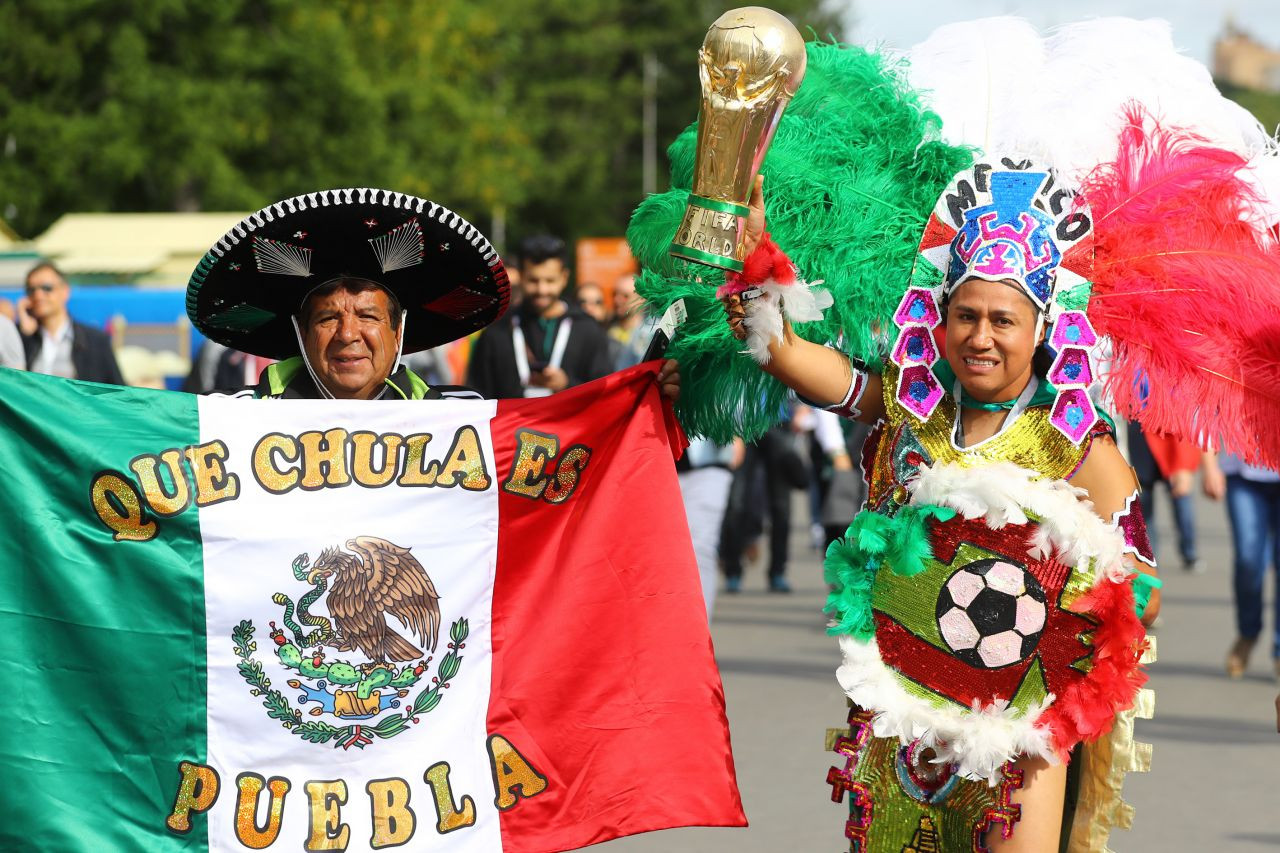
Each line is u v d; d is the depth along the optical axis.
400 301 5.47
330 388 5.16
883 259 4.96
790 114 5.12
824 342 5.04
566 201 75.06
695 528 9.73
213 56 34.12
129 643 4.79
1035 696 4.52
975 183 4.56
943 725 4.50
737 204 4.57
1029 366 4.55
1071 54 5.22
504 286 5.38
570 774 4.95
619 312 15.33
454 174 42.25
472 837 4.88
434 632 4.96
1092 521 4.45
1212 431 4.82
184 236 26.08
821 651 12.62
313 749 4.85
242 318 5.44
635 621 5.06
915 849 4.65
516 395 10.67
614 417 5.14
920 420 4.60
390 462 5.00
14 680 4.74
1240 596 11.71
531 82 75.06
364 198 4.88
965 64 5.28
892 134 5.10
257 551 4.87
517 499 5.07
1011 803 4.51
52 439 4.80
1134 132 4.94
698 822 4.96
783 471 16.61
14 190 33.00
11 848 4.70
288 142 35.62
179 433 4.89
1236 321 4.79
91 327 13.13
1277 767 8.91
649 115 83.12
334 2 36.97
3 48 32.34
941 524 4.55
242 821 4.79
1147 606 4.59
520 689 4.97
